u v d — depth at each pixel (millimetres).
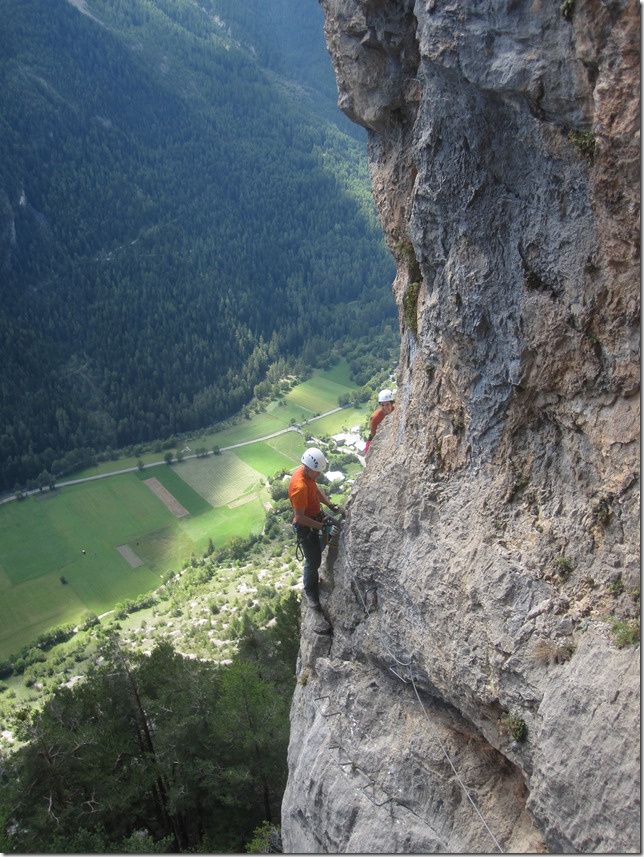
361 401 157625
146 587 105125
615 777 5297
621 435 5801
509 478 6891
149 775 18188
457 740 7789
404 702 8531
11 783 17000
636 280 5484
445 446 7660
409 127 8070
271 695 19078
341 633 9547
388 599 8336
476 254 6664
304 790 9164
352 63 8148
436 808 7652
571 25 5215
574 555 6199
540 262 6145
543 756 5820
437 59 6109
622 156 5199
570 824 5594
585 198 5648
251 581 98375
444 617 7211
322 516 9711
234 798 18297
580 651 5902
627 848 5164
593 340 5898
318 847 8977
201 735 19062
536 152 5898
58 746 17234
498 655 6480
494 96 5957
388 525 8320
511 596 6504
